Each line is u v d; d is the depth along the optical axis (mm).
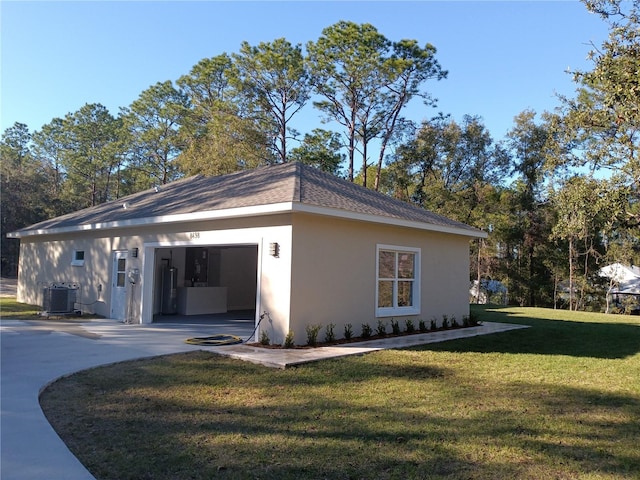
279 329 9172
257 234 9797
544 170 23172
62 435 4414
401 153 34031
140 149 44500
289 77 31891
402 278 11992
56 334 10297
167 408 5297
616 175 15391
